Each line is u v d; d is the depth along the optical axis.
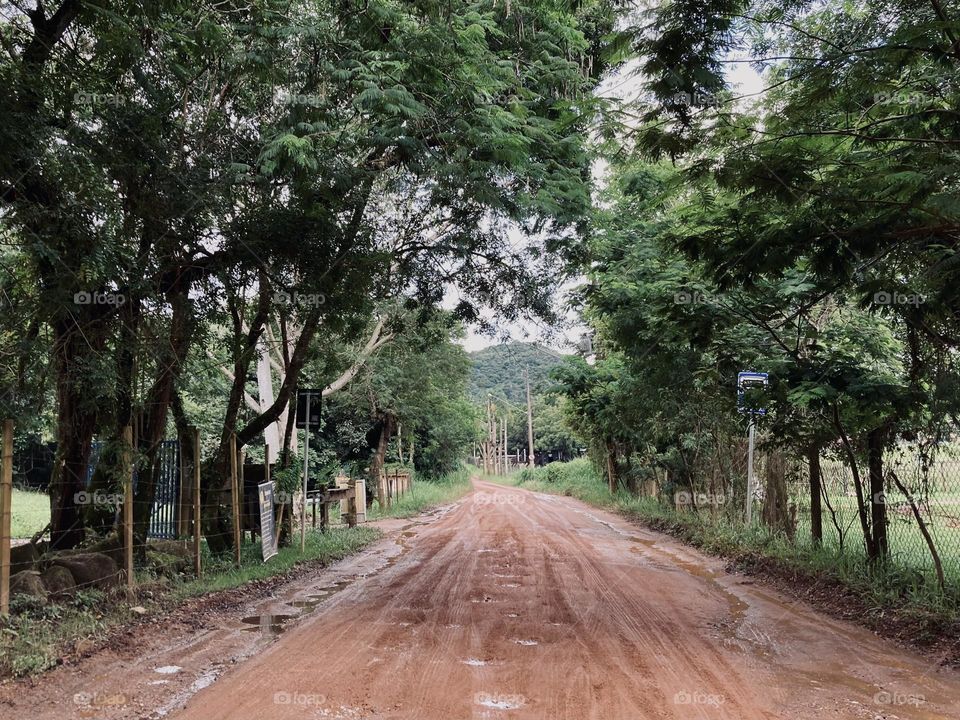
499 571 11.42
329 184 10.05
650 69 5.99
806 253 7.85
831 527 11.48
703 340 10.27
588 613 8.23
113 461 9.19
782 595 9.49
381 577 11.04
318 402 14.19
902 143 7.26
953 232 6.78
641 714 4.97
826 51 6.56
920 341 8.73
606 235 14.59
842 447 9.97
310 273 10.59
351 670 5.93
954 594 7.75
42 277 8.05
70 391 8.96
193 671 5.91
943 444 8.77
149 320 9.40
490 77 9.68
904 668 6.15
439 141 10.31
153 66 8.78
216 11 9.23
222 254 10.15
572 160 11.86
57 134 7.54
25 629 6.27
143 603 8.16
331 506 21.39
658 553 13.74
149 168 8.66
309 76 9.69
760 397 9.38
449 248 13.52
